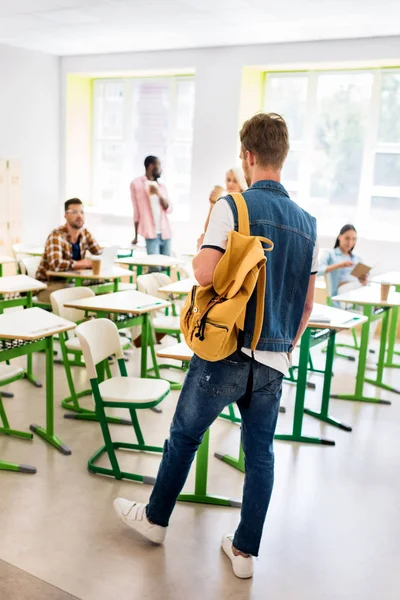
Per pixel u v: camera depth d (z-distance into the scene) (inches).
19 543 85.7
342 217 261.0
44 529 89.5
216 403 72.7
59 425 128.3
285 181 271.9
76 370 165.8
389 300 154.2
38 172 308.0
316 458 119.6
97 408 102.3
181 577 80.3
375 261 236.4
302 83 261.6
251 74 262.2
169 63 275.7
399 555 88.4
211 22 217.3
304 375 124.8
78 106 316.8
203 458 98.7
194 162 276.5
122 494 100.7
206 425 75.4
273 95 269.7
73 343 133.5
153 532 84.2
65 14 215.2
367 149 249.1
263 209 68.9
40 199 311.6
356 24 208.1
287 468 114.3
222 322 66.6
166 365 172.4
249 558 80.1
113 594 76.0
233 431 130.2
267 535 91.5
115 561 82.8
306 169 264.8
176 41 255.4
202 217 278.2
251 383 71.5
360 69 245.4
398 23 203.6
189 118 293.6
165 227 257.8
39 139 305.3
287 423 137.6
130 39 256.2
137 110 308.5
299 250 71.7
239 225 67.7
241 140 72.9
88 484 103.6
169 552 85.7
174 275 255.0
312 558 86.4
